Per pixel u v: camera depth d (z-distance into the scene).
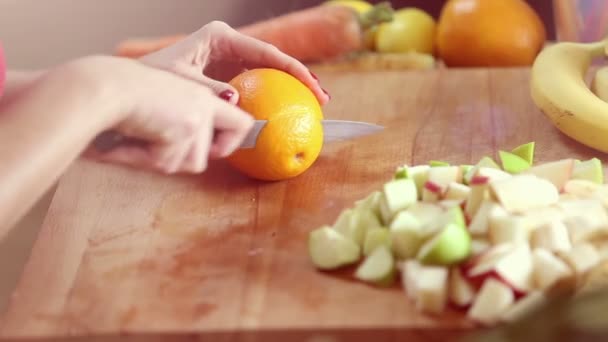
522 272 0.70
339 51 1.10
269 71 0.85
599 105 0.86
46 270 0.78
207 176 0.88
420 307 0.71
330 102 0.98
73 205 0.85
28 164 0.71
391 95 0.99
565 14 1.07
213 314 0.73
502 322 0.69
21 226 1.02
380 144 0.91
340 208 0.83
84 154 0.78
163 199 0.86
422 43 1.13
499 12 1.06
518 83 0.99
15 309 0.75
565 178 0.81
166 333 0.72
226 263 0.78
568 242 0.74
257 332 0.72
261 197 0.85
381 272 0.74
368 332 0.71
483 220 0.75
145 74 0.74
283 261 0.78
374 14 1.09
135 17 1.29
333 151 0.90
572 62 0.92
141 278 0.77
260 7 1.27
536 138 0.91
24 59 1.31
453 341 0.71
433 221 0.74
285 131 0.83
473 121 0.94
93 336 0.73
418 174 0.81
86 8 1.29
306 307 0.73
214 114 0.76
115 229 0.82
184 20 1.29
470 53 1.08
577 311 0.61
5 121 0.71
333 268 0.76
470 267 0.72
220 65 0.92
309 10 1.11
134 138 0.76
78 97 0.72
